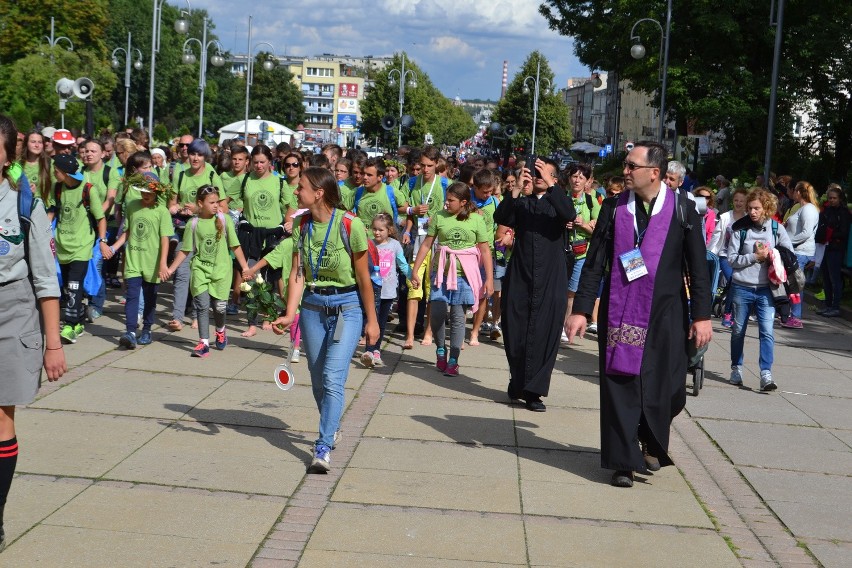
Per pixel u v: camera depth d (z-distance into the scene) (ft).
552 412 26.96
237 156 38.78
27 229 15.15
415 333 38.17
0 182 15.12
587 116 498.28
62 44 219.61
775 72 74.69
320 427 20.75
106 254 33.42
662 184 20.66
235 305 39.34
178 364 30.09
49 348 15.56
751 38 120.67
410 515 18.33
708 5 118.52
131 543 16.28
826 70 111.55
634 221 20.42
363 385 28.96
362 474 20.61
